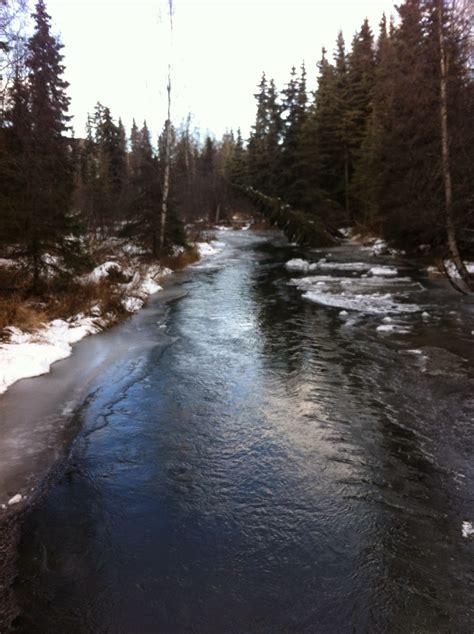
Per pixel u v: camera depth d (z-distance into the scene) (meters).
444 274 17.55
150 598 3.48
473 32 13.43
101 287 14.05
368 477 5.06
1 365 7.98
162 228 22.94
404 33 16.05
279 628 3.21
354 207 40.56
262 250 32.38
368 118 34.53
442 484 4.92
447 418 6.44
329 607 3.38
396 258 24.58
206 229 47.25
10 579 3.65
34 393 7.38
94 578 3.68
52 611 3.36
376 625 3.22
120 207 29.56
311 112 41.81
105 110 42.47
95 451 5.69
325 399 7.20
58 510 4.54
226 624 3.25
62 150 17.86
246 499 4.70
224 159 84.38
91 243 22.05
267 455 5.56
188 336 10.99
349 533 4.17
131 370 8.64
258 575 3.70
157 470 5.26
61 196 12.96
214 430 6.23
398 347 9.72
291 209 34.84
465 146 14.38
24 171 11.79
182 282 19.25
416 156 17.55
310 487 4.89
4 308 10.30
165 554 3.95
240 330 11.48
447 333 10.63
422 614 3.31
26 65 12.65
